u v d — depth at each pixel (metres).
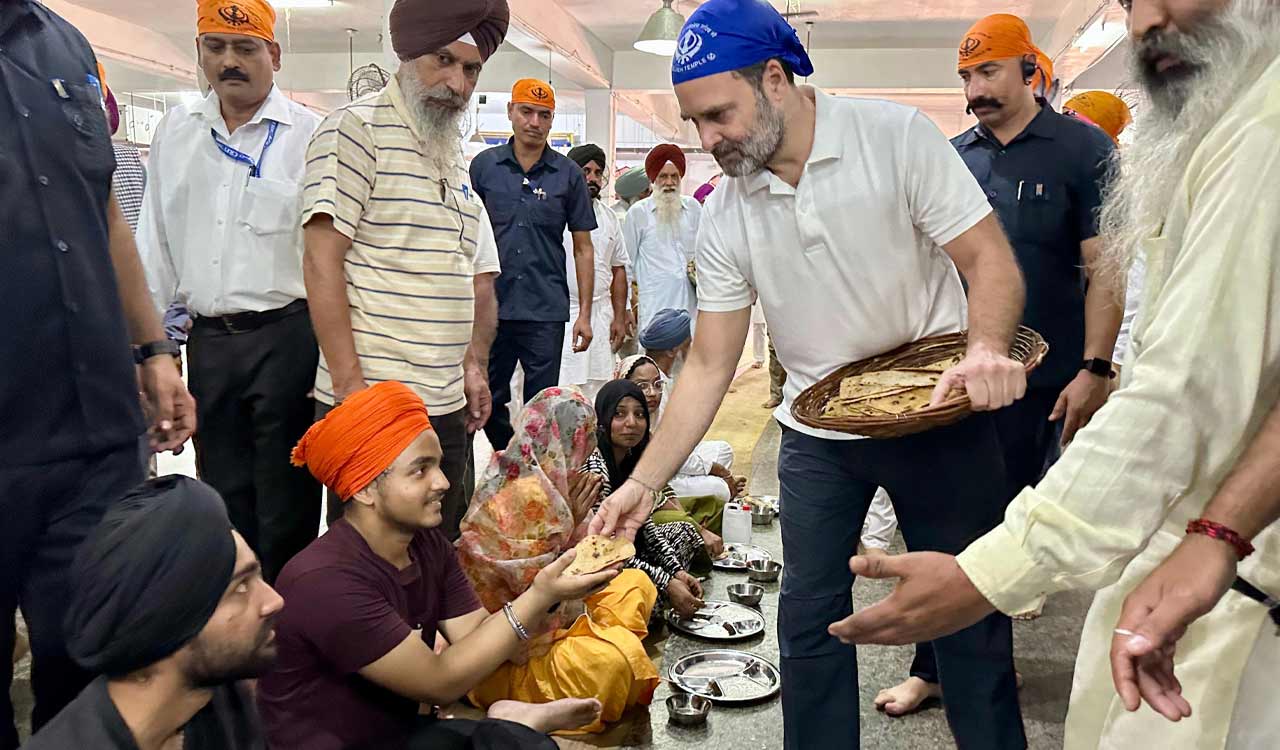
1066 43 6.86
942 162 1.78
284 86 10.20
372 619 1.85
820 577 1.99
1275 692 1.19
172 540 1.24
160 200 2.72
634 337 6.50
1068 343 2.72
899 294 1.85
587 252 4.68
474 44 2.38
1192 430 1.04
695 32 1.73
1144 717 1.30
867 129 1.80
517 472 2.88
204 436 2.77
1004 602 1.10
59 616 1.67
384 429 1.87
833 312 1.90
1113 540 1.05
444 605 2.15
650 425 4.17
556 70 9.32
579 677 2.64
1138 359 1.10
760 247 1.93
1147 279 1.21
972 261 1.78
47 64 1.64
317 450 1.91
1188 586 1.00
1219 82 1.09
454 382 2.53
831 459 1.94
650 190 7.26
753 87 1.74
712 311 2.07
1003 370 1.53
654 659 3.10
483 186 4.27
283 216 2.66
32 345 1.58
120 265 1.90
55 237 1.60
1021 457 2.76
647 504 2.09
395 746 1.97
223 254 2.65
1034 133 2.72
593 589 1.98
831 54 9.82
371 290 2.38
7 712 1.65
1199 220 1.07
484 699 2.79
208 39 2.59
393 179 2.37
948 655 1.96
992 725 1.96
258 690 1.90
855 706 2.05
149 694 1.28
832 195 1.81
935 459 1.85
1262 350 1.02
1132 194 1.27
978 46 2.69
